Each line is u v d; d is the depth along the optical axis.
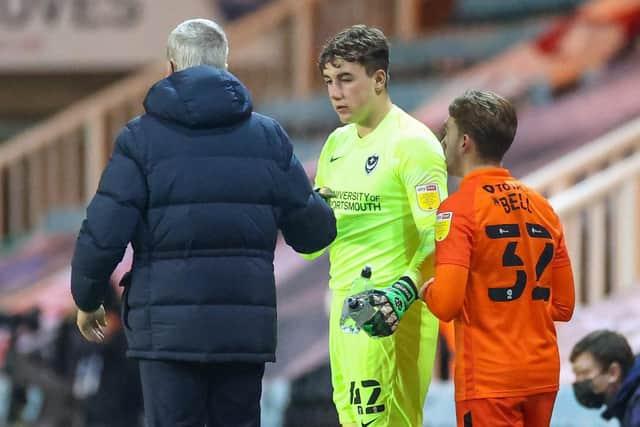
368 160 18.41
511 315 16.20
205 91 16.23
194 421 16.44
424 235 17.39
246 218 16.30
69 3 56.84
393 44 51.53
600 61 43.91
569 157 34.38
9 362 36.94
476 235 16.20
